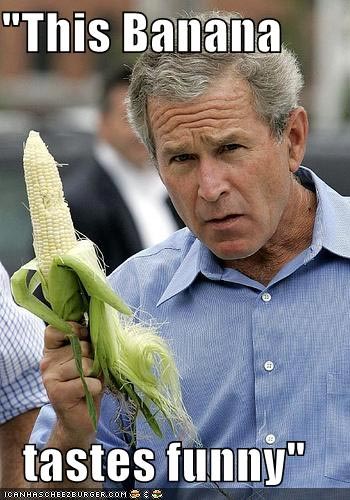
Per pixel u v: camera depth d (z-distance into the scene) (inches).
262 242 356.2
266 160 351.6
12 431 425.1
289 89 356.8
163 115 349.7
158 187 760.3
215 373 372.2
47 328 348.5
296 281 370.3
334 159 892.0
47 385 346.9
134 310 389.4
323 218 371.6
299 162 367.9
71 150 896.3
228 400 369.4
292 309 367.9
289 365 364.2
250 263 375.6
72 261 336.8
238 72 348.5
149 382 354.9
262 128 350.9
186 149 348.8
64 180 822.5
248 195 350.3
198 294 379.9
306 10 2512.3
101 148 766.5
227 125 345.7
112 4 3125.0
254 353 366.9
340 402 358.6
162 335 380.5
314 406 360.2
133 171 756.6
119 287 396.2
